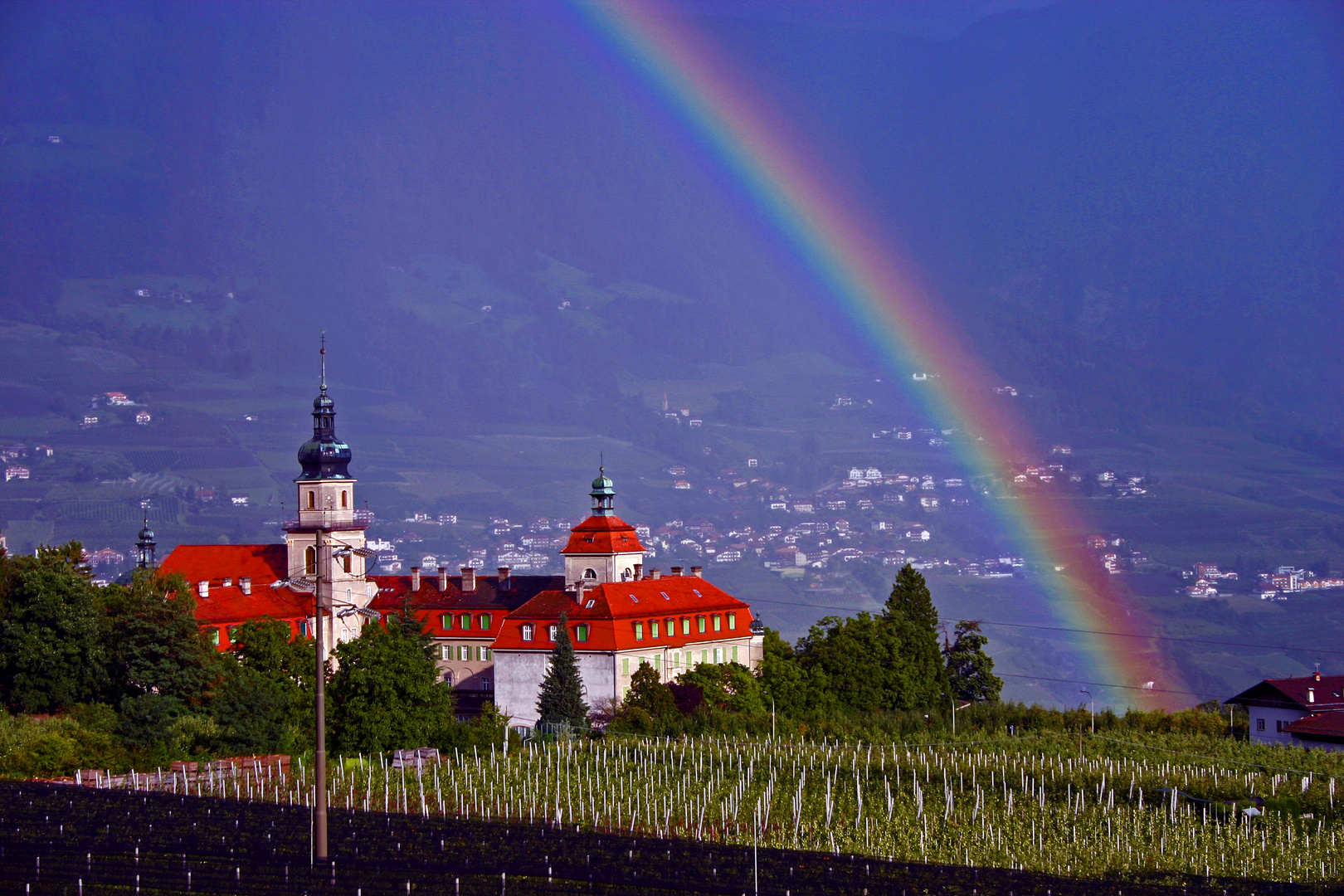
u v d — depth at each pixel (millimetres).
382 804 139625
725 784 155750
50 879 99000
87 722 165375
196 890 96562
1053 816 140000
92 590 187250
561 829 125812
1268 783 154875
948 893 104000
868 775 160375
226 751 167875
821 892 102750
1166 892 108125
